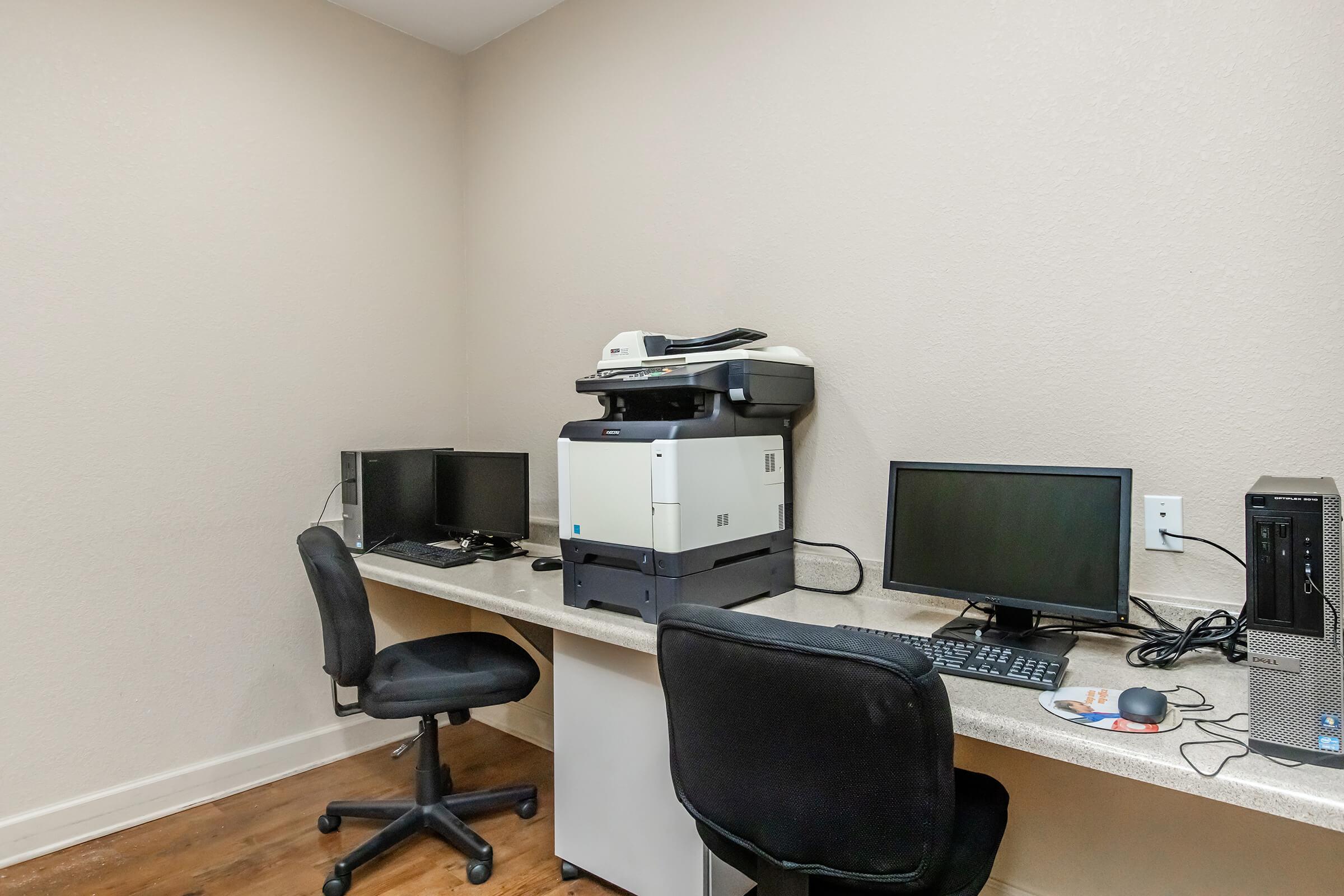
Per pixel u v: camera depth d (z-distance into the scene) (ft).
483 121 9.64
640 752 5.62
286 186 8.20
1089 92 4.99
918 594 5.57
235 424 7.82
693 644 3.59
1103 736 3.42
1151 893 4.84
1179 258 4.70
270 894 6.02
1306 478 3.46
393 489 8.68
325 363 8.54
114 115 7.01
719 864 5.31
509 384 9.40
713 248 7.17
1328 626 3.05
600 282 8.25
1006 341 5.42
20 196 6.52
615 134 8.04
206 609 7.63
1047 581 4.61
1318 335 4.27
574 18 8.40
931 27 5.69
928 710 3.03
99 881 6.20
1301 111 4.27
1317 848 4.26
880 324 6.07
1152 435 4.85
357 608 6.21
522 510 7.95
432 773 6.71
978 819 3.91
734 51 6.95
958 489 5.01
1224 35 4.49
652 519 5.27
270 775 8.04
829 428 6.41
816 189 6.41
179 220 7.41
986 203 5.47
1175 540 4.79
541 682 8.96
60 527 6.75
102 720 6.98
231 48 7.76
